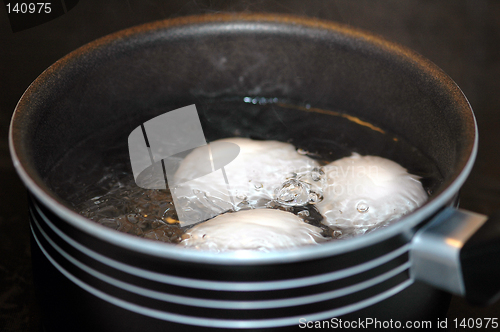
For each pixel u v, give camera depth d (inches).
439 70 16.7
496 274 13.7
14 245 19.4
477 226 13.8
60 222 13.7
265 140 17.9
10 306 18.0
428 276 13.9
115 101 17.9
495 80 24.4
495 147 22.2
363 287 13.7
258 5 26.4
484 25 28.0
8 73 24.0
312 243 14.8
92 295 14.0
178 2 27.8
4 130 22.4
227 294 13.4
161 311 13.6
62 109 16.6
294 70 18.8
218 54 18.6
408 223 13.3
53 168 16.6
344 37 18.0
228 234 14.6
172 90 18.7
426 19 28.2
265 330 13.7
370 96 18.1
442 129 16.3
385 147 17.6
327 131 18.2
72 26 26.5
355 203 15.8
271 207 15.9
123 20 26.8
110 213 16.0
